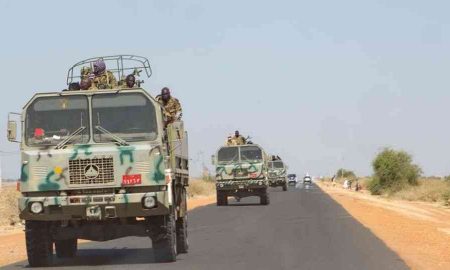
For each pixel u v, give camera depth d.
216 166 119.94
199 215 91.50
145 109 40.56
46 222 41.19
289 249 47.88
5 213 92.75
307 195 171.00
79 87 43.84
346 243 51.88
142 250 50.56
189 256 44.78
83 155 39.50
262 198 120.81
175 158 43.50
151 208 39.50
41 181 39.53
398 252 46.19
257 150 119.94
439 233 67.38
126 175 39.44
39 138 40.31
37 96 40.78
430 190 180.00
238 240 55.47
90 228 41.19
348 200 146.62
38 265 41.69
